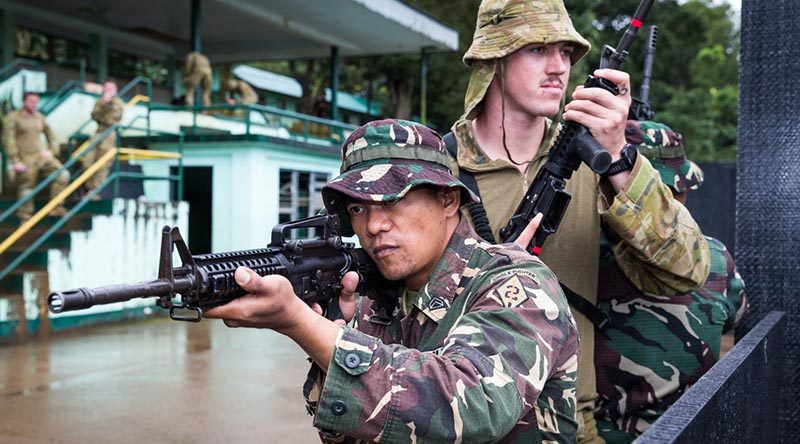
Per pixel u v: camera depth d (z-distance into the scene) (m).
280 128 14.12
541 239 2.12
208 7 15.53
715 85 32.66
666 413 1.19
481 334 1.41
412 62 24.38
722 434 1.40
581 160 2.10
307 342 1.38
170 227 1.31
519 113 2.28
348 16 15.95
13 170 10.46
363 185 1.57
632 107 2.59
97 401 6.33
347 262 1.71
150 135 13.13
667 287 2.19
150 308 11.02
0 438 5.29
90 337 9.28
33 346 8.68
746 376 1.67
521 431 1.57
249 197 12.67
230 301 1.38
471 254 1.66
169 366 7.71
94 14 16.14
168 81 19.17
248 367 7.73
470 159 2.33
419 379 1.32
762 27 2.61
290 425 5.71
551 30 2.15
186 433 5.46
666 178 2.41
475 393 1.32
